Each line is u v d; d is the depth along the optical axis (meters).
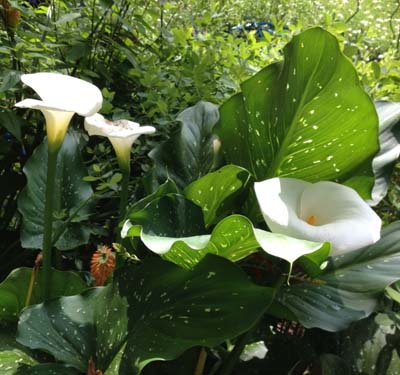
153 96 0.77
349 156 0.57
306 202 0.52
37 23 0.85
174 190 0.57
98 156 0.83
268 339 0.66
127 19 0.87
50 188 0.55
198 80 0.80
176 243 0.47
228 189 0.58
